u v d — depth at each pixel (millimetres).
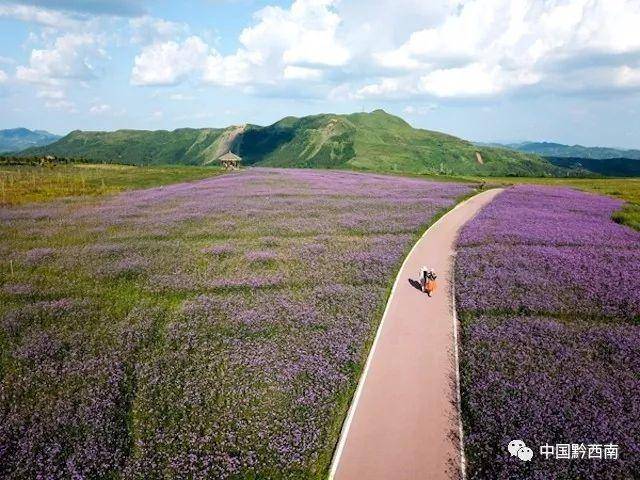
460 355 21328
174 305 27969
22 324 24953
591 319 25172
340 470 14383
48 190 73188
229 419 16969
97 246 40000
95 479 14391
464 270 32938
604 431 15344
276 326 24344
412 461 14703
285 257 36312
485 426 16031
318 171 127625
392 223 48719
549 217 52719
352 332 23219
